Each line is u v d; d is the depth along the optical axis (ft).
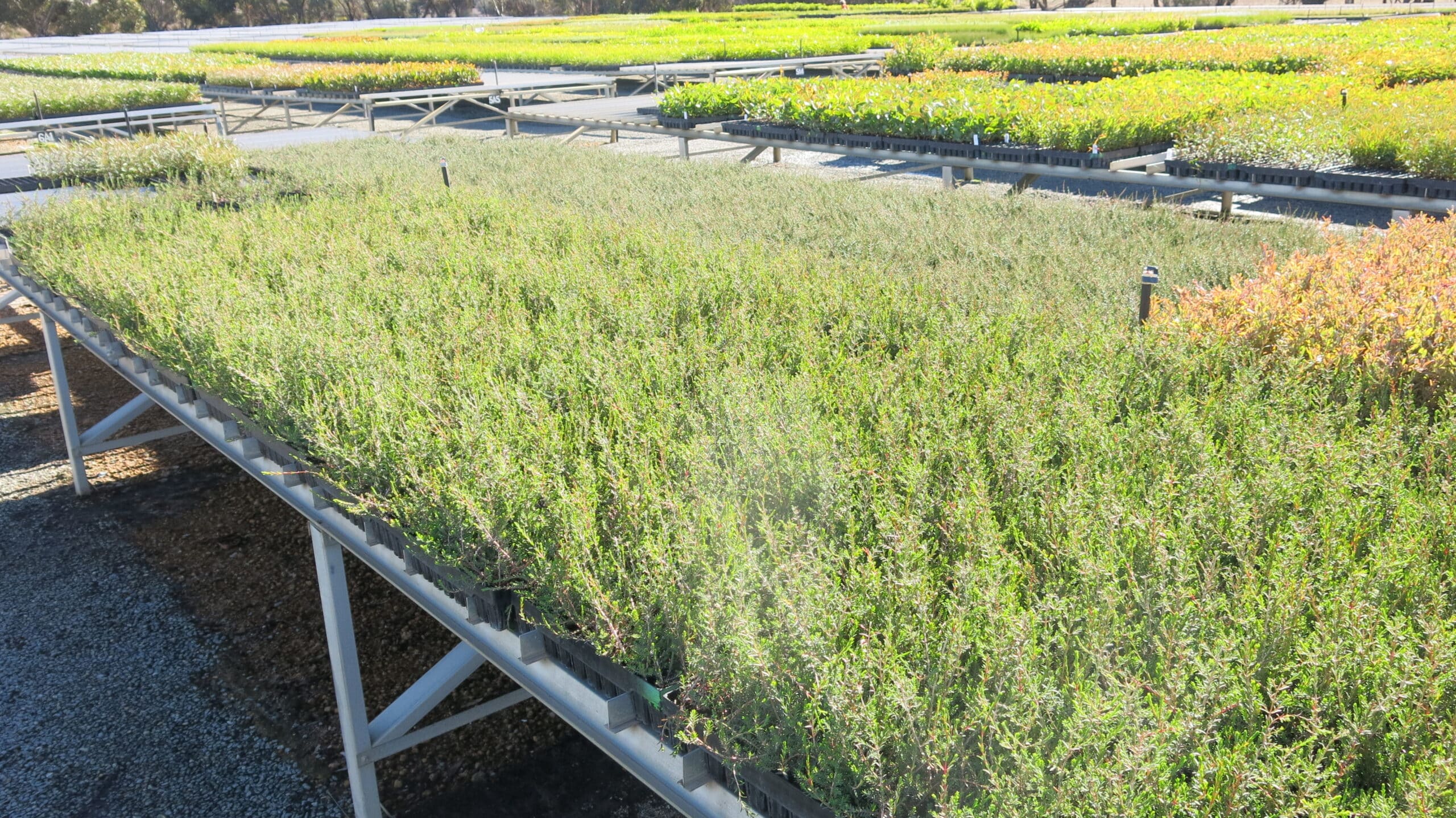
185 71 81.46
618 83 75.97
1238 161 27.81
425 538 10.85
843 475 10.59
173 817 16.02
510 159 37.11
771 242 22.95
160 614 21.79
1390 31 74.02
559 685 10.08
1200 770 6.57
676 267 20.10
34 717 18.42
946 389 13.16
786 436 11.33
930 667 7.82
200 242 23.45
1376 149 25.90
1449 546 9.36
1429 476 10.82
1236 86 40.37
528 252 21.65
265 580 23.11
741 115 46.14
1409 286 15.14
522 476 11.10
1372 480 10.29
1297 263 16.67
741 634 7.81
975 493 10.17
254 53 111.75
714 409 12.67
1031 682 7.21
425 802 16.43
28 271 25.11
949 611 8.39
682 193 29.43
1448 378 12.81
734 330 16.39
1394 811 6.44
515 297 18.80
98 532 25.61
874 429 12.45
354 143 43.52
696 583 9.13
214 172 33.94
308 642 20.67
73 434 27.09
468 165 36.01
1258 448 11.12
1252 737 6.97
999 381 13.28
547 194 30.42
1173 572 8.73
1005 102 36.42
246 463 16.20
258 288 19.36
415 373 14.42
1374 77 46.09
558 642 9.91
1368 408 13.19
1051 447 11.98
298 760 17.34
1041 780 6.56
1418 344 13.17
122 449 30.73
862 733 7.14
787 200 27.96
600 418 13.46
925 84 43.57
